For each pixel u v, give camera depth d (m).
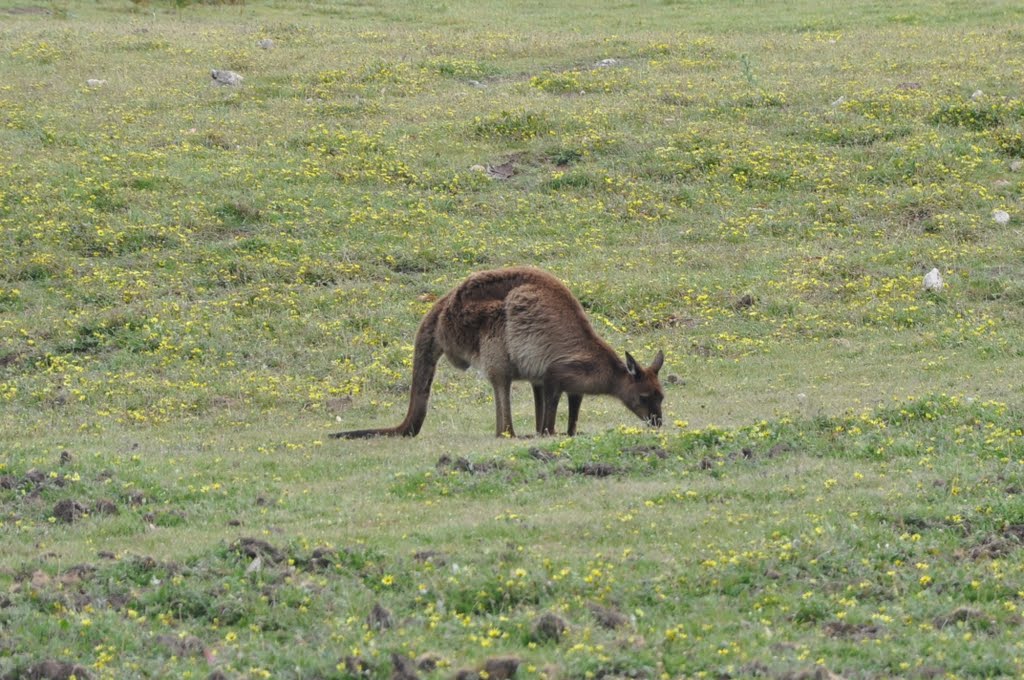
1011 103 59.94
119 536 24.59
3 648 18.84
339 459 30.61
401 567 21.69
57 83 66.88
